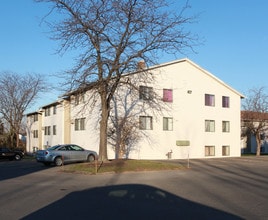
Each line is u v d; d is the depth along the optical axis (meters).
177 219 8.54
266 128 47.94
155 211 9.47
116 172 20.45
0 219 8.50
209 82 40.34
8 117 55.28
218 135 40.78
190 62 38.50
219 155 40.66
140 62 22.58
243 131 49.62
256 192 12.90
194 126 38.53
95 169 20.45
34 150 57.25
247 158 38.12
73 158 27.61
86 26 20.41
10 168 25.41
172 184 15.23
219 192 12.88
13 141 55.66
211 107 40.34
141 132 34.44
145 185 14.87
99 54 21.28
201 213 9.21
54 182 16.27
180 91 37.66
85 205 10.33
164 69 36.47
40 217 8.73
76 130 39.25
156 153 35.34
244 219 8.52
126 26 20.97
